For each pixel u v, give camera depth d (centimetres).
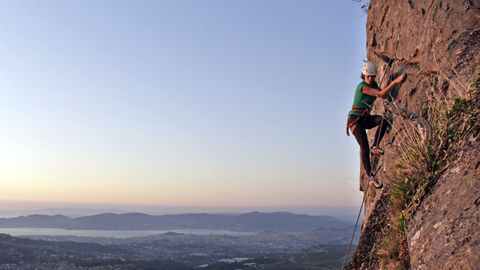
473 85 479
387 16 818
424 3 704
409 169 491
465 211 333
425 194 433
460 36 599
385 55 823
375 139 662
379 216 575
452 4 639
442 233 340
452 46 599
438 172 430
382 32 831
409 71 704
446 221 345
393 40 787
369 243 568
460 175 376
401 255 453
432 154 461
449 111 488
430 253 338
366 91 657
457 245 314
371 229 577
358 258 573
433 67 625
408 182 483
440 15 646
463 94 489
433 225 361
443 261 316
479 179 345
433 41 645
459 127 445
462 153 401
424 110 600
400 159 521
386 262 474
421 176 464
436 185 413
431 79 629
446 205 363
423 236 365
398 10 780
